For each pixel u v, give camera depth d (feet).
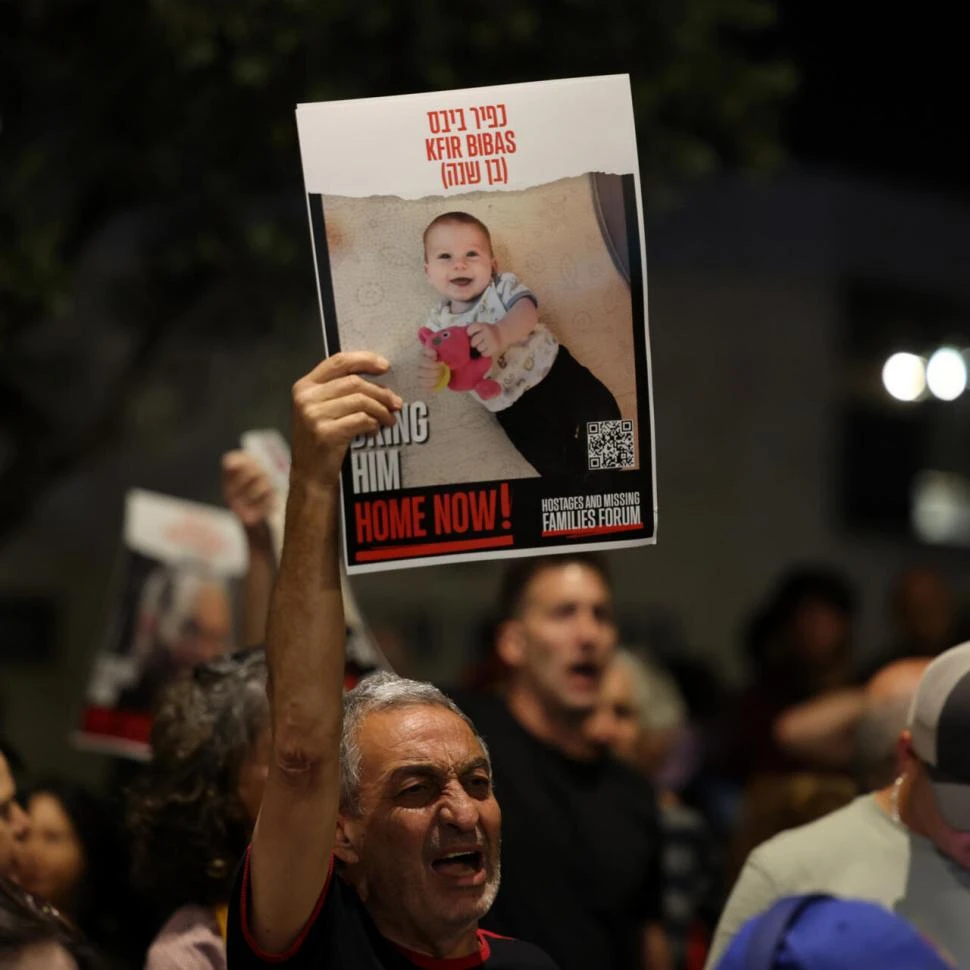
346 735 19.61
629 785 31.58
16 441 50.90
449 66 46.01
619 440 19.11
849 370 97.04
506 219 18.97
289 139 45.34
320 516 18.03
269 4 44.11
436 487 18.70
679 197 52.65
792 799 30.86
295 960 18.49
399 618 81.76
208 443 71.82
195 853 22.40
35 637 76.18
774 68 51.90
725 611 93.04
